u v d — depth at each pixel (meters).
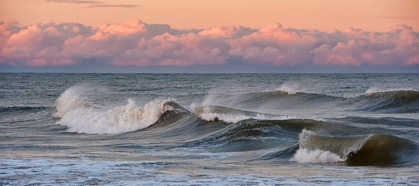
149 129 37.31
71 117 43.59
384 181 15.26
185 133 33.44
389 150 20.25
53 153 23.89
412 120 34.28
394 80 130.88
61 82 130.25
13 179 15.64
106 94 74.19
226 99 59.94
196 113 36.91
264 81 131.75
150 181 15.51
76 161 19.92
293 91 58.09
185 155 23.64
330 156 20.64
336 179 15.77
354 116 38.72
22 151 24.77
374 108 47.09
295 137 26.98
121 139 32.56
